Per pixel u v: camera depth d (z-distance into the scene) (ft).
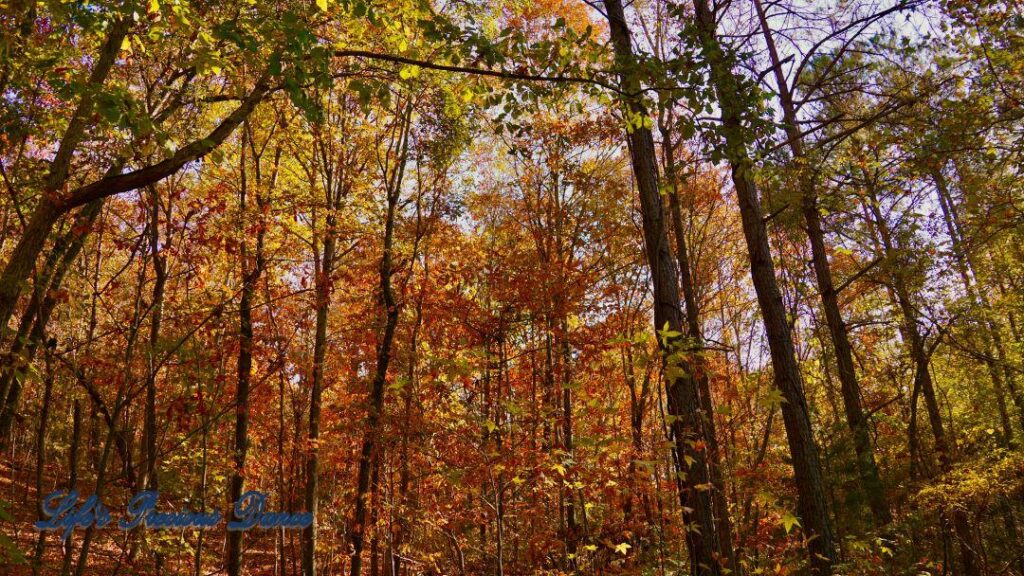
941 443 40.09
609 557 25.14
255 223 30.91
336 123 39.09
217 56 16.14
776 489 27.91
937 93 32.89
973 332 41.34
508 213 51.03
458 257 46.09
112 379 26.78
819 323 42.29
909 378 44.37
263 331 34.50
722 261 51.96
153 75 25.41
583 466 23.07
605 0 20.95
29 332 22.93
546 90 17.49
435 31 16.12
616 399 35.47
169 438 34.86
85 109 17.39
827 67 34.37
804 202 33.53
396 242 42.91
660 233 20.70
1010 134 34.94
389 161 44.37
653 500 24.00
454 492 32.01
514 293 42.32
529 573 27.09
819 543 22.68
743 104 17.51
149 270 35.73
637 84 16.83
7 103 20.76
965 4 29.76
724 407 17.40
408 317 42.16
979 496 31.83
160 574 30.89
